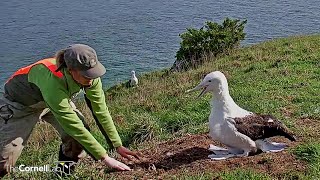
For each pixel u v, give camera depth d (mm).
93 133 6102
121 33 27203
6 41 26906
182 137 4980
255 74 8719
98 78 3420
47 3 38625
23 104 3512
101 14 33500
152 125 5891
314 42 11703
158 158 4242
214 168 3834
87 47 3139
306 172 3672
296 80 7707
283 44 12312
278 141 4242
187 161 4102
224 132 3936
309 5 32062
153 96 8758
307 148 3922
